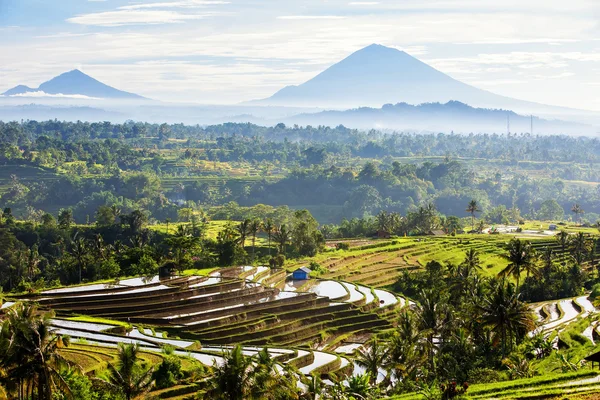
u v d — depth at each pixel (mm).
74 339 118562
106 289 162750
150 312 148000
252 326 145125
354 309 167375
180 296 160625
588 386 81938
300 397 95188
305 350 131250
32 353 72750
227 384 77875
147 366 102500
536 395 78938
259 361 85938
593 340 131875
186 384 100000
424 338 117500
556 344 134125
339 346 145875
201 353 118688
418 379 105438
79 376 83625
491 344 118500
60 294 156000
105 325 132250
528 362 107375
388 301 181875
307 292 179500
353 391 92688
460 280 152875
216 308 155625
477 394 84312
